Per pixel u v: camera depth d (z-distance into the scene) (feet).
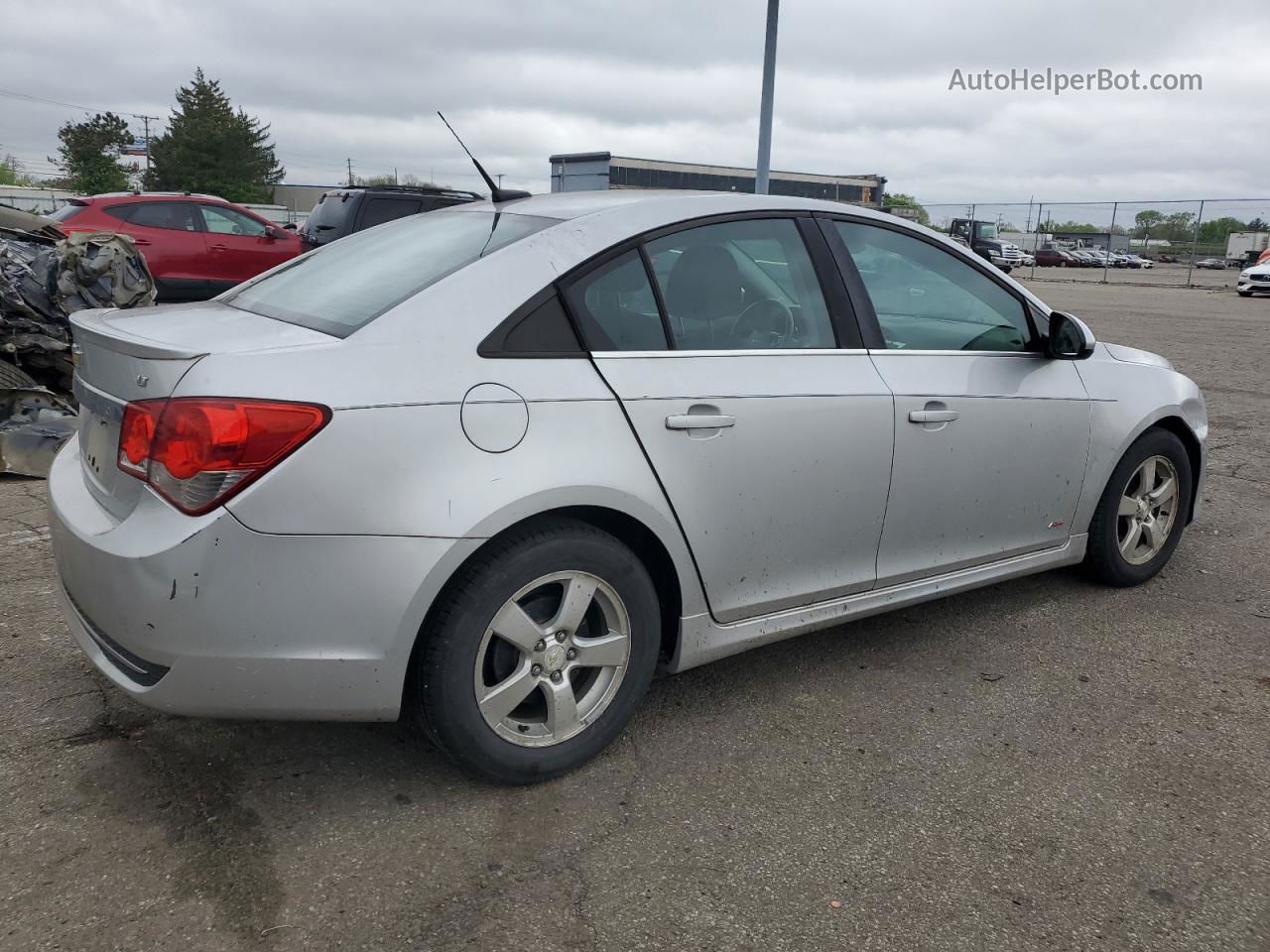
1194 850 8.30
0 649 11.29
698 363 9.37
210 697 7.61
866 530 10.64
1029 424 11.89
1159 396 13.58
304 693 7.73
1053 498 12.51
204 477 7.26
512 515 8.07
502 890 7.59
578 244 9.09
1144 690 11.18
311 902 7.38
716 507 9.41
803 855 8.11
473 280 8.54
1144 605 13.66
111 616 7.66
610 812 8.62
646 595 9.15
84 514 8.21
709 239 9.90
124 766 9.06
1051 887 7.80
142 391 7.64
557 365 8.55
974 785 9.20
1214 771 9.53
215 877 7.62
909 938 7.20
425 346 8.06
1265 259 101.24
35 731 9.58
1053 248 165.99
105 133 239.09
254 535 7.32
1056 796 9.05
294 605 7.51
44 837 8.00
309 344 7.84
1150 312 65.46
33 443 18.78
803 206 10.73
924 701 10.80
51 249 22.30
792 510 9.95
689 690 10.94
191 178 215.51
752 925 7.29
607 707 9.18
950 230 120.16
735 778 9.20
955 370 11.27
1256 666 11.84
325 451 7.45
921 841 8.34
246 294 10.38
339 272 9.96
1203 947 7.18
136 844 7.97
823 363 10.21
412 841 8.13
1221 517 17.99
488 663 8.59
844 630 12.69
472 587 8.13
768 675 11.34
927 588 11.52
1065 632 12.71
